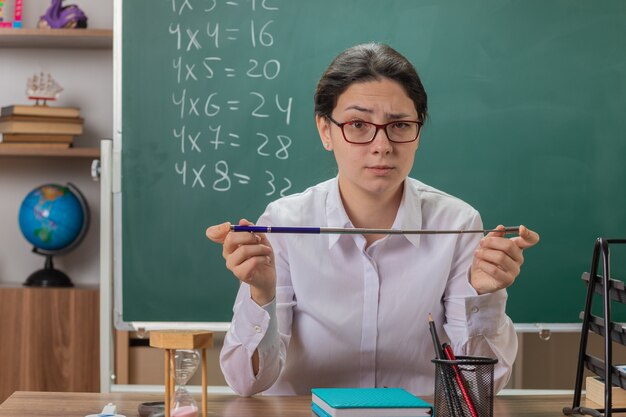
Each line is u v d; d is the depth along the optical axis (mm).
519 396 1597
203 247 2492
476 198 2461
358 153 1475
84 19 3020
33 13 3170
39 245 3000
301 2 2477
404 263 1638
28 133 2947
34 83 2994
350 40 2469
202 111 2494
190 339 1137
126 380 2809
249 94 2488
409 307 1630
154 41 2496
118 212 2494
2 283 3135
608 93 2473
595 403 1521
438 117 2453
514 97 2465
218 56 2492
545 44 2465
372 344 1638
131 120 2494
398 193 1631
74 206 3006
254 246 1353
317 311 1626
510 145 2463
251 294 1434
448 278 1664
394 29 2459
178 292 2494
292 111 2484
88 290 2881
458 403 1200
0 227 3217
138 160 2494
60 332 2875
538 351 2998
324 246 1635
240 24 2486
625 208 2471
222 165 2492
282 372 1664
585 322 1428
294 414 1398
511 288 2461
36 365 2871
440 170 2453
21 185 3215
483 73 2459
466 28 2457
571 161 2467
